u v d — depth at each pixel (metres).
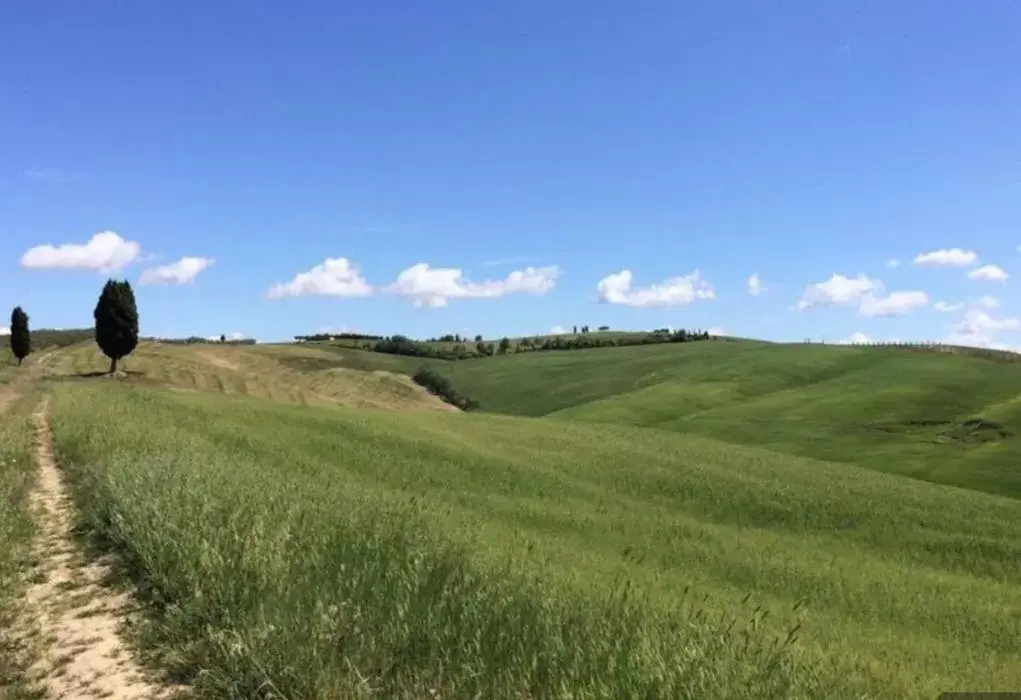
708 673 5.96
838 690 6.96
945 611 17.34
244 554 8.60
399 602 7.37
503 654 6.43
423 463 31.25
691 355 109.19
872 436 61.56
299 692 5.95
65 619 8.57
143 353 95.75
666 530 24.27
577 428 49.84
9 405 39.31
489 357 126.12
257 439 30.39
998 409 66.12
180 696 6.61
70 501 15.27
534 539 18.05
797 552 23.25
